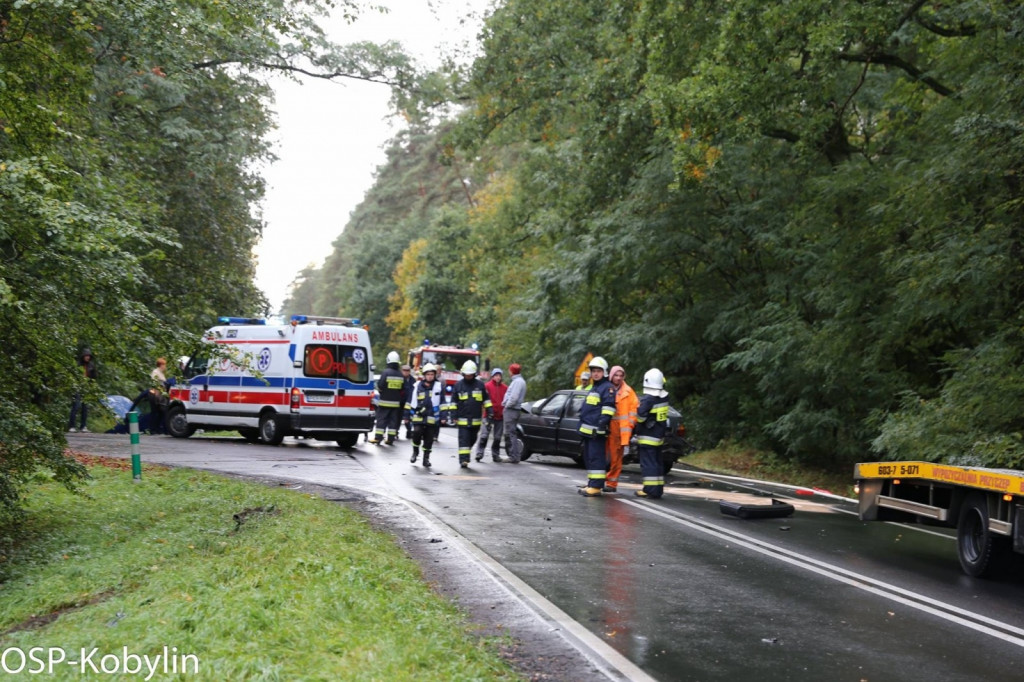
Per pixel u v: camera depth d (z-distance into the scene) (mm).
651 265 25484
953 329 17891
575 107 29609
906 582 8797
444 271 60438
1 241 9258
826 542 10891
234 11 11617
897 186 17594
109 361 10531
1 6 10633
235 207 28703
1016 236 14914
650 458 14469
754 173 23359
